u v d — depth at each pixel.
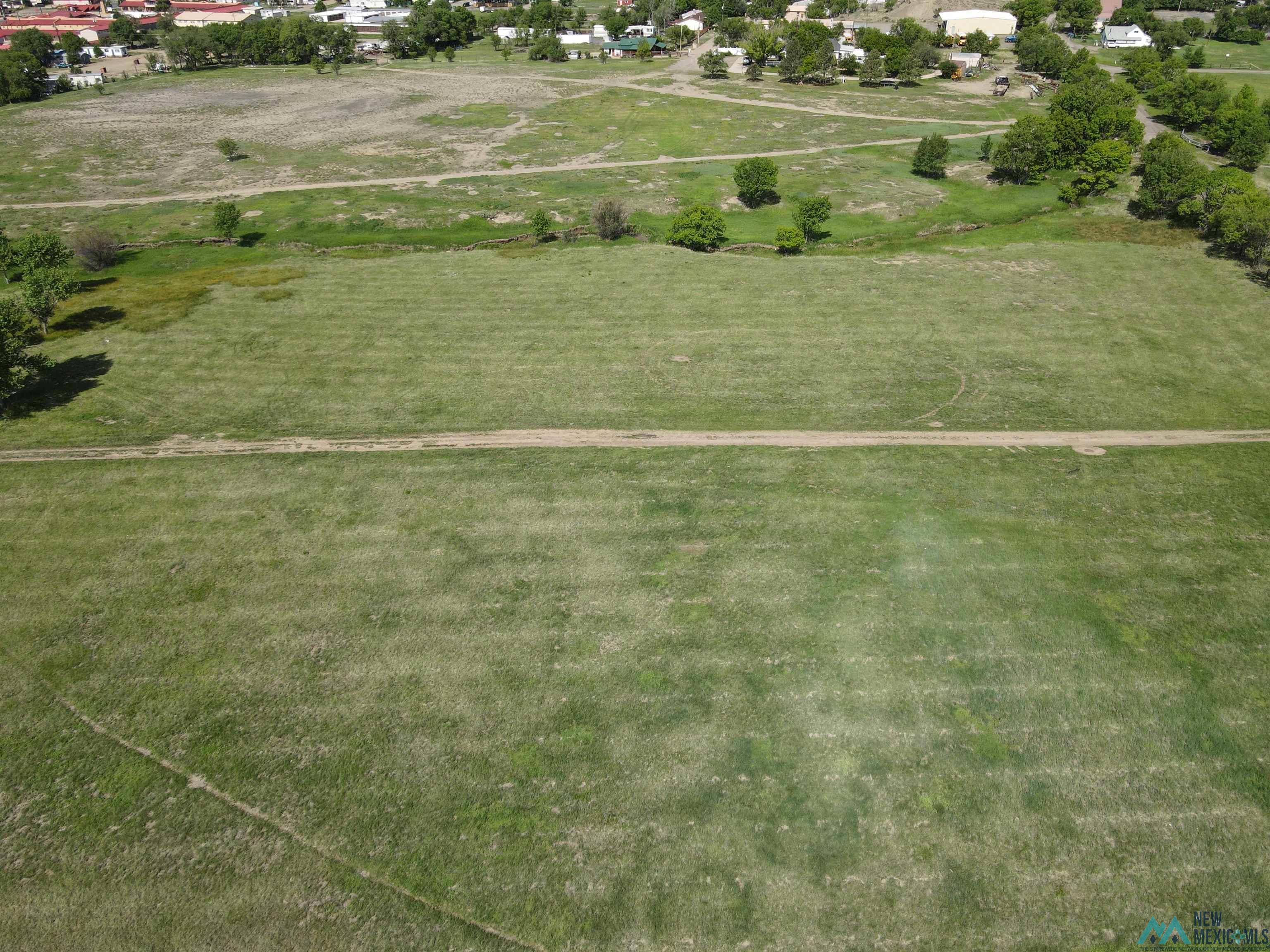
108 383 46.03
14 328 43.88
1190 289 56.38
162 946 20.06
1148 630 28.36
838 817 22.78
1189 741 24.58
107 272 64.81
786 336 50.69
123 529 34.25
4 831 22.70
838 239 69.12
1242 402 42.84
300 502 35.81
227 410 43.34
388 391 45.03
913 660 27.44
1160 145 76.38
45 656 28.16
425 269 62.69
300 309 55.41
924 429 40.72
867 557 31.88
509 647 28.25
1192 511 34.22
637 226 72.50
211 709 26.17
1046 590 30.12
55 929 20.48
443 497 36.00
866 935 20.20
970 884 21.22
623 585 30.86
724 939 20.17
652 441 40.09
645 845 22.19
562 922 20.56
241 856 22.00
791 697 26.23
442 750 24.75
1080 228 68.81
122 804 23.36
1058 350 48.41
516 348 49.56
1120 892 20.95
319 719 25.80
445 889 21.25
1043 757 24.23
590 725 25.47
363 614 29.75
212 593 30.81
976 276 59.62
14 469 38.25
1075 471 36.94
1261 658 27.17
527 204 78.56
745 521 34.09
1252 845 21.84
